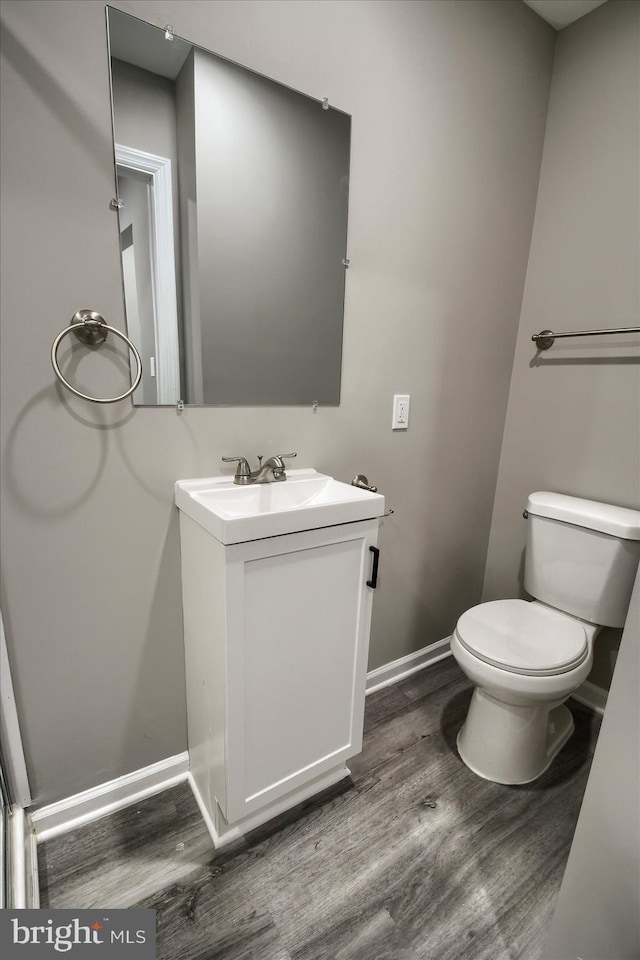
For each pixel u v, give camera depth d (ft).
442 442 5.72
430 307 5.10
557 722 5.26
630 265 4.95
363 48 3.96
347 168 4.13
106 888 3.43
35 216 2.85
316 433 4.55
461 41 4.56
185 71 3.20
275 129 3.68
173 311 3.50
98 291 3.15
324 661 3.76
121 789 4.07
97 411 3.31
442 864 3.68
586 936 2.56
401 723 5.27
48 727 3.60
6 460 3.05
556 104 5.47
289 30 3.57
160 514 3.75
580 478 5.63
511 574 6.57
